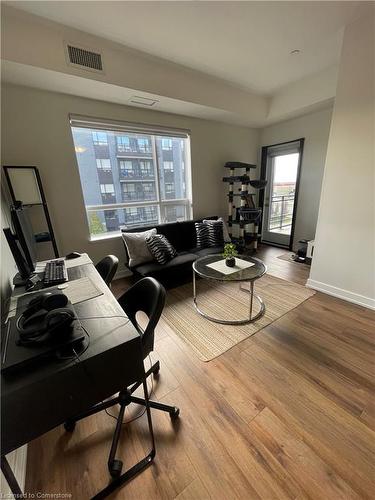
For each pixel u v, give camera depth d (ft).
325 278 8.62
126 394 4.21
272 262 12.24
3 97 7.16
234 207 14.34
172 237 11.20
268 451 3.71
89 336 3.08
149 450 3.77
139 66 7.76
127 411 4.46
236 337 6.45
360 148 6.91
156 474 3.47
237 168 13.93
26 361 2.57
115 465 3.43
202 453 3.71
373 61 6.25
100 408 4.11
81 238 9.45
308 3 5.74
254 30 6.69
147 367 5.49
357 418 4.17
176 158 11.88
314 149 12.14
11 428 2.43
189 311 7.83
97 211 9.95
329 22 6.45
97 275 5.30
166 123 10.73
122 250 10.59
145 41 7.02
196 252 10.70
